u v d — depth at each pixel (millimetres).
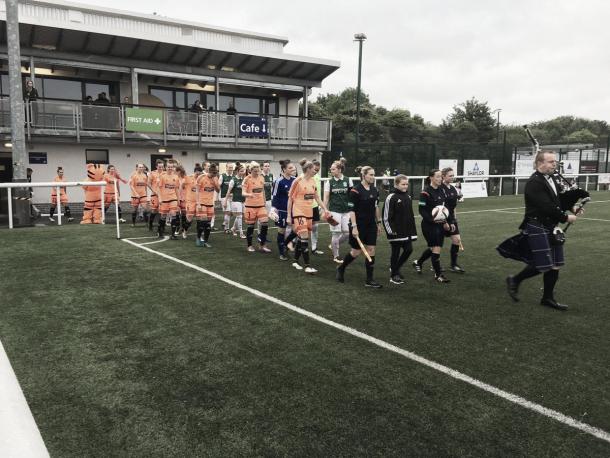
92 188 13945
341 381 3855
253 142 20781
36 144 16906
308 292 6445
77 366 4059
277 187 8680
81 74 19047
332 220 7867
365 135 43688
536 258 5664
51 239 10062
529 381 3908
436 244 7211
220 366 4102
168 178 10562
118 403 3465
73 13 18328
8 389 3580
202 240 9883
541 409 3473
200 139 19422
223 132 20141
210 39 21422
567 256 9141
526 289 6781
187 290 6402
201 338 4727
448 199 7551
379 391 3701
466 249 9977
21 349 4387
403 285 6957
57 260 8039
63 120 16938
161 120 18500
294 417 3316
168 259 8344
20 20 15430
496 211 17406
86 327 4973
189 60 19719
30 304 5695
